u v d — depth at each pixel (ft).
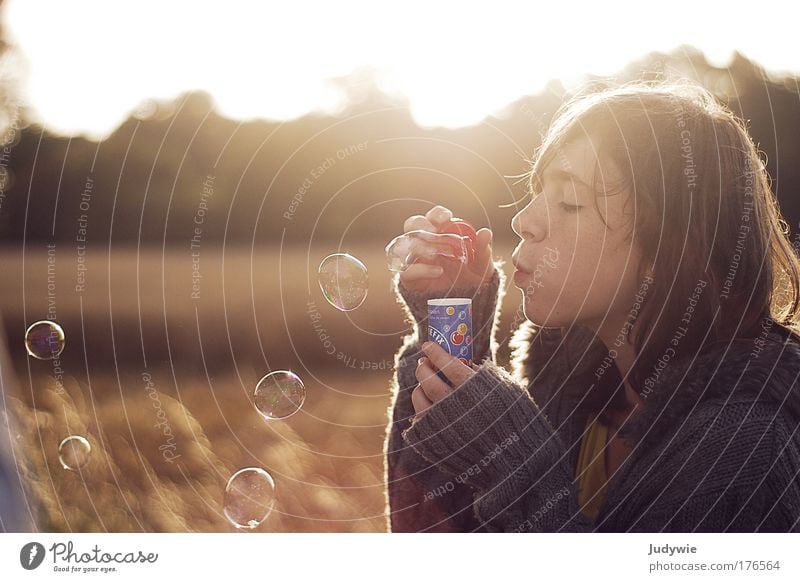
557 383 6.06
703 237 5.06
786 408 4.66
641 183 5.11
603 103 5.34
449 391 5.49
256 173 33.47
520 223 5.54
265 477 8.45
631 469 5.00
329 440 15.28
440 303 5.71
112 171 38.93
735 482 4.60
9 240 40.50
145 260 36.27
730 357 4.84
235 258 33.22
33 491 8.68
